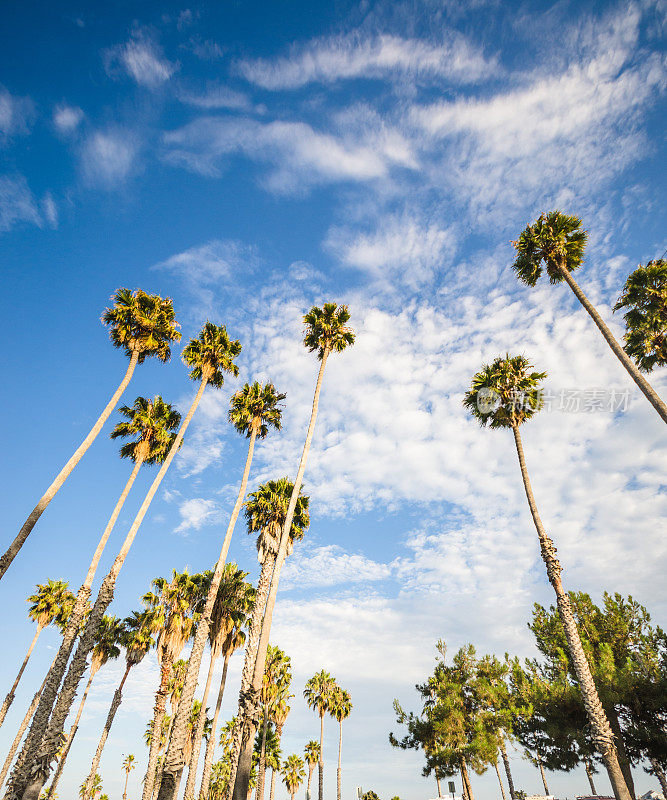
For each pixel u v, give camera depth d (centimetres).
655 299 1984
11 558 1453
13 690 3491
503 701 2234
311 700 4731
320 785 4309
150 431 2750
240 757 1518
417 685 2606
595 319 1631
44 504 1572
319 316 2331
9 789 1809
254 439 2600
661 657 1706
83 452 1766
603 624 2000
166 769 1812
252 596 3241
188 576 3180
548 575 1661
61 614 3684
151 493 2316
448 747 2289
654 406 1373
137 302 2378
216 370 2652
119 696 3328
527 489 1856
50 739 1812
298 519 2744
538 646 2136
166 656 2964
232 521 2286
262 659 1656
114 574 2128
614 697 1673
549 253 1894
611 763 1352
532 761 1959
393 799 4634
